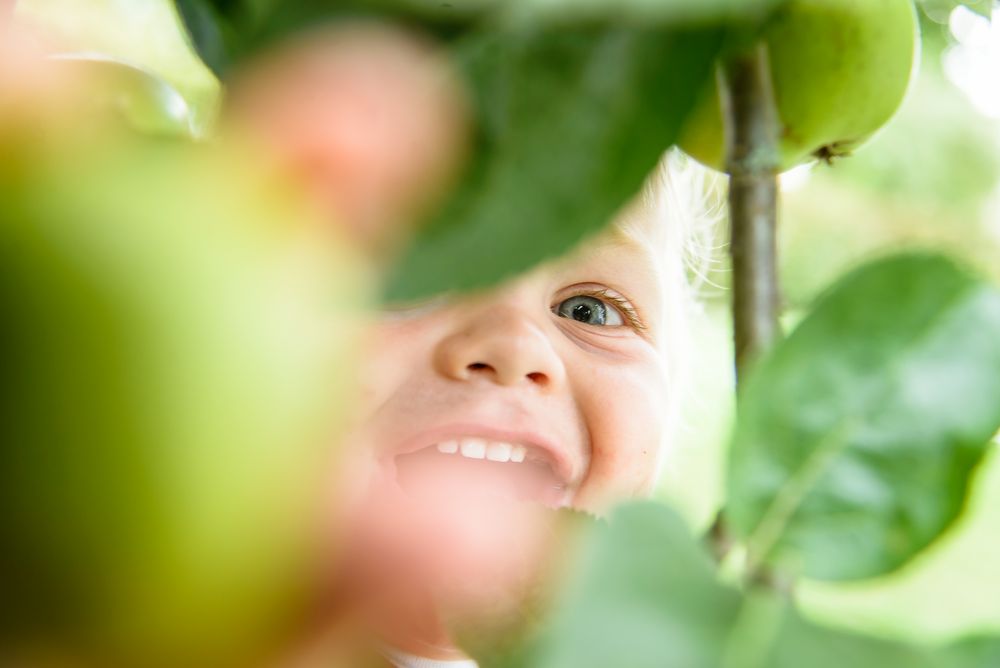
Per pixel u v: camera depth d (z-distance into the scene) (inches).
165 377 9.6
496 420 63.6
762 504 15.8
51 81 10.5
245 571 10.3
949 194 273.9
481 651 15.6
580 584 12.9
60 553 9.6
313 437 10.6
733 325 20.8
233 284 10.2
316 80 14.3
